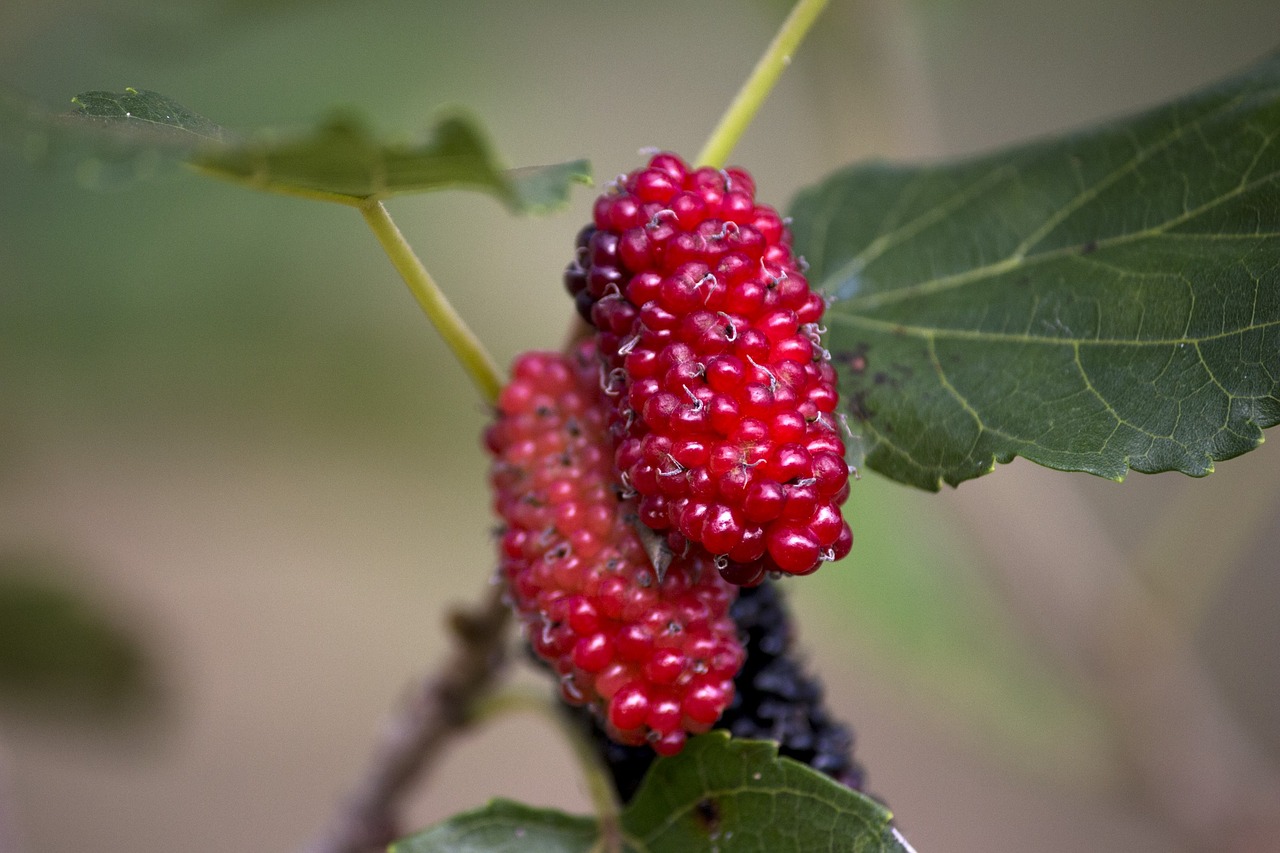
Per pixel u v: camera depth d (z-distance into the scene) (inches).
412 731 9.1
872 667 13.1
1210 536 12.0
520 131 15.3
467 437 14.7
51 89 10.9
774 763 7.5
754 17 14.4
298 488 14.8
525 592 7.6
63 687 11.2
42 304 12.2
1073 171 8.2
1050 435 7.6
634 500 7.4
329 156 7.0
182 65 11.7
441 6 13.0
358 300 13.7
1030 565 12.4
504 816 7.9
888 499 13.4
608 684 7.4
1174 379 7.6
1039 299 8.0
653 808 7.8
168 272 12.6
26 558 10.6
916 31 13.9
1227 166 7.8
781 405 7.2
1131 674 12.2
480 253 15.1
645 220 7.4
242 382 13.5
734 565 7.3
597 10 14.0
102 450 13.7
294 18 12.3
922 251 8.3
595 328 7.6
